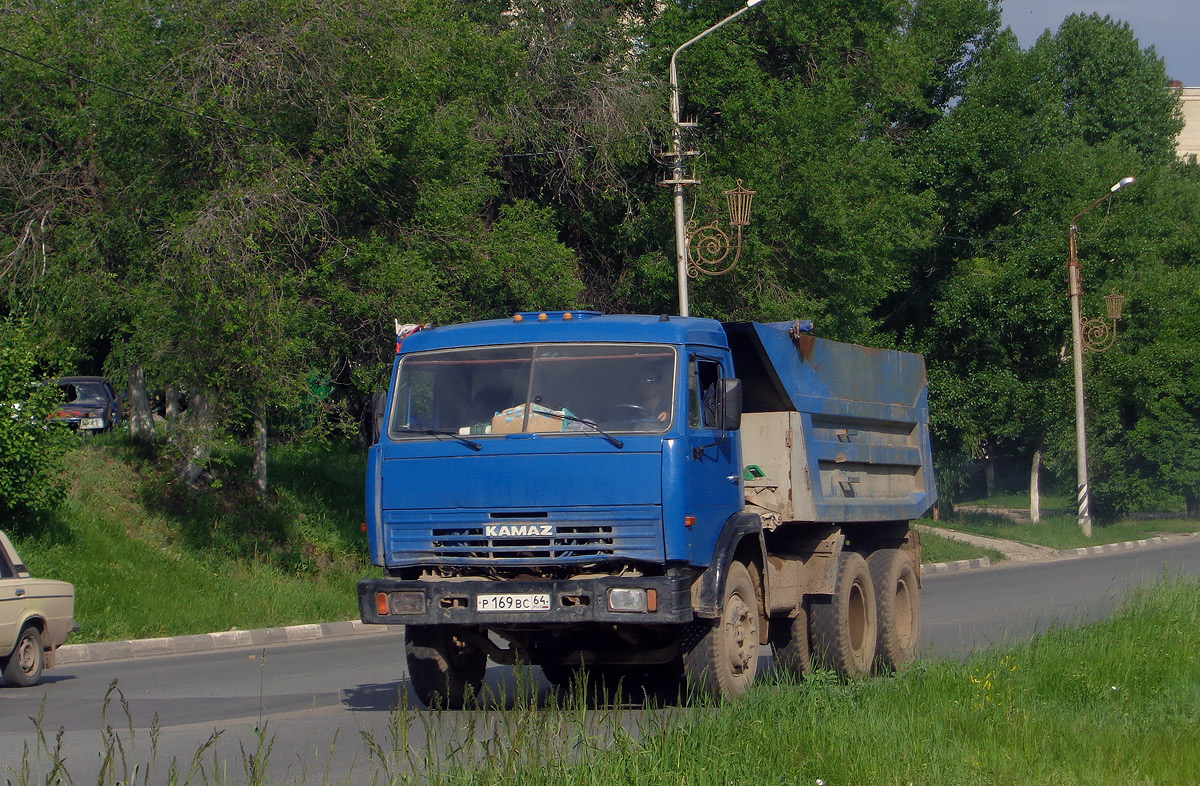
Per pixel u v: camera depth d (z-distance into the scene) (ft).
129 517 115.85
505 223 125.59
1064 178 220.02
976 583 138.21
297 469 146.00
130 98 107.24
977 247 226.38
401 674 72.02
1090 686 51.70
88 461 122.72
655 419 50.11
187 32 108.68
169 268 106.63
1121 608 80.07
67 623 75.20
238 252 105.50
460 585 49.93
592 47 148.77
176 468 125.59
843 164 156.46
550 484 49.85
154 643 93.66
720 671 51.62
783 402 61.11
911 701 48.16
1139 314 246.68
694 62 152.25
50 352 115.14
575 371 51.57
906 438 77.25
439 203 117.70
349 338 118.52
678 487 49.19
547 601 49.06
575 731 40.24
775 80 158.61
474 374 52.60
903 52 187.01
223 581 111.34
